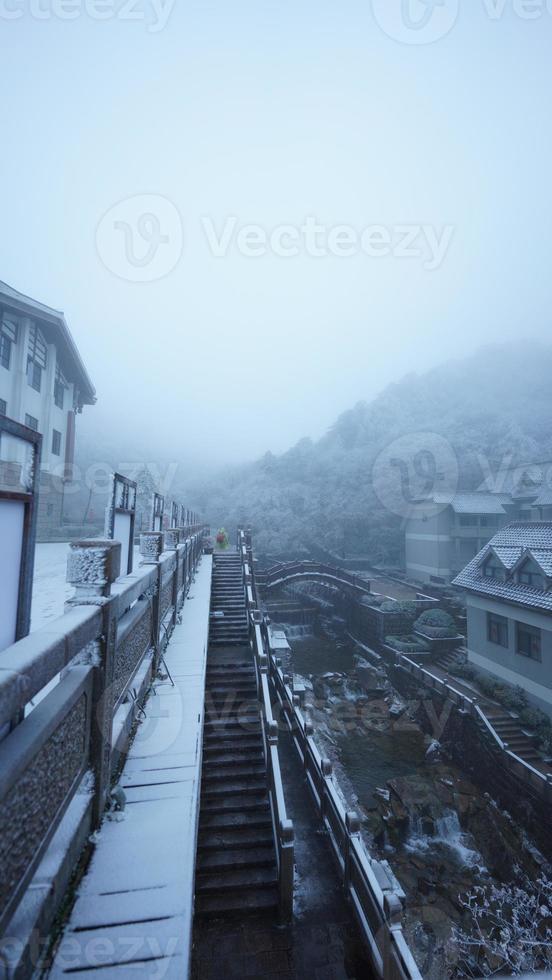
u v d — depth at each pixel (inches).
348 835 216.2
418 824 437.1
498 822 426.6
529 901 339.3
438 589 1074.7
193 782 134.8
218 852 223.0
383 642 822.5
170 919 86.1
